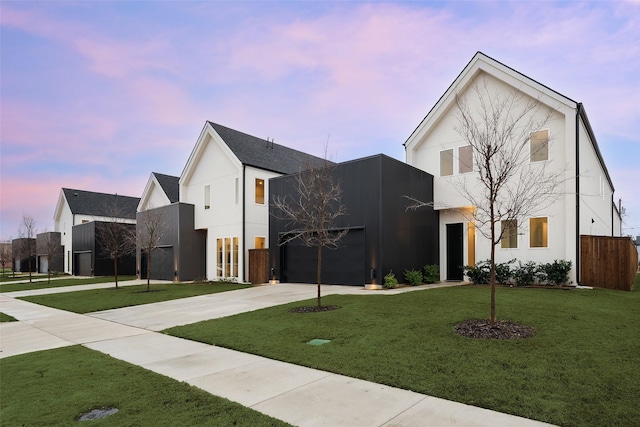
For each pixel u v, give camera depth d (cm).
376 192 1412
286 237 1761
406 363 515
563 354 520
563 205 1347
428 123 1684
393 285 1358
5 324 1024
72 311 1233
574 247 1311
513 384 424
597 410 354
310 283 1652
